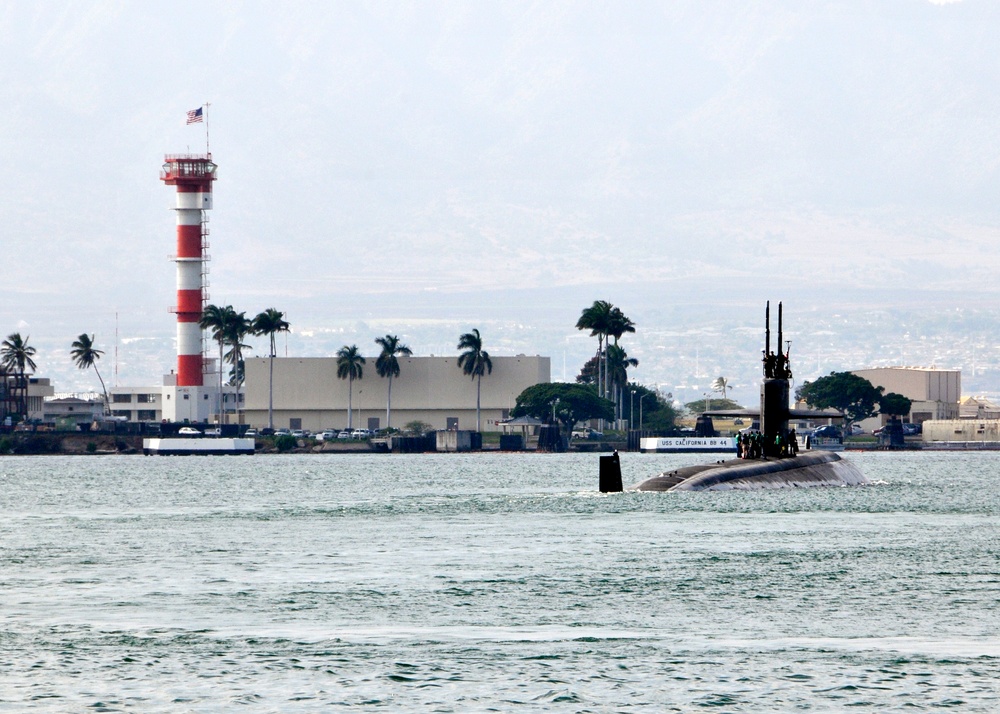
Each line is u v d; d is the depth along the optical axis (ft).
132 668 573.33
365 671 567.59
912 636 634.02
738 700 526.16
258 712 511.81
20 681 555.28
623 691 538.06
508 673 564.30
